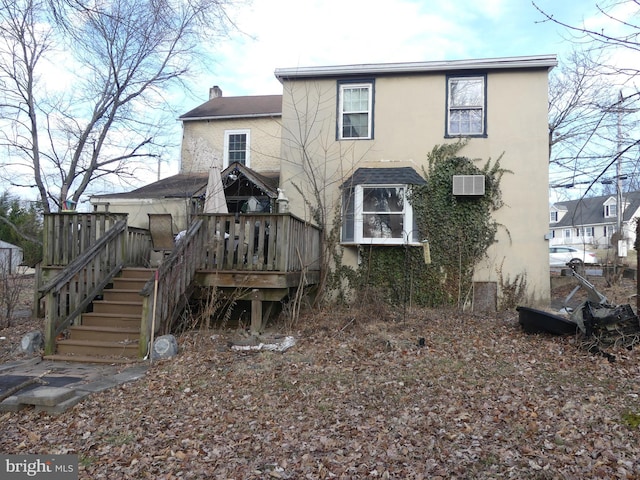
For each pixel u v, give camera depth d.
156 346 7.80
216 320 10.25
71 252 10.25
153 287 8.00
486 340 8.95
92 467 4.44
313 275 11.78
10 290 11.37
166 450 4.73
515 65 12.54
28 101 16.58
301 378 6.84
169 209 14.62
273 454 4.64
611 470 4.17
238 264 9.38
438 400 5.98
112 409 5.78
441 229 12.73
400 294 12.74
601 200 40.84
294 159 13.51
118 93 17.00
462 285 12.55
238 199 14.19
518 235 12.48
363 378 6.82
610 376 6.69
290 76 13.50
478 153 12.77
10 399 5.83
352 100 13.50
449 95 13.05
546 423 5.21
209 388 6.46
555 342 8.61
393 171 12.80
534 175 12.51
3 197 26.98
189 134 18.03
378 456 4.56
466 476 4.18
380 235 12.79
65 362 7.83
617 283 15.09
